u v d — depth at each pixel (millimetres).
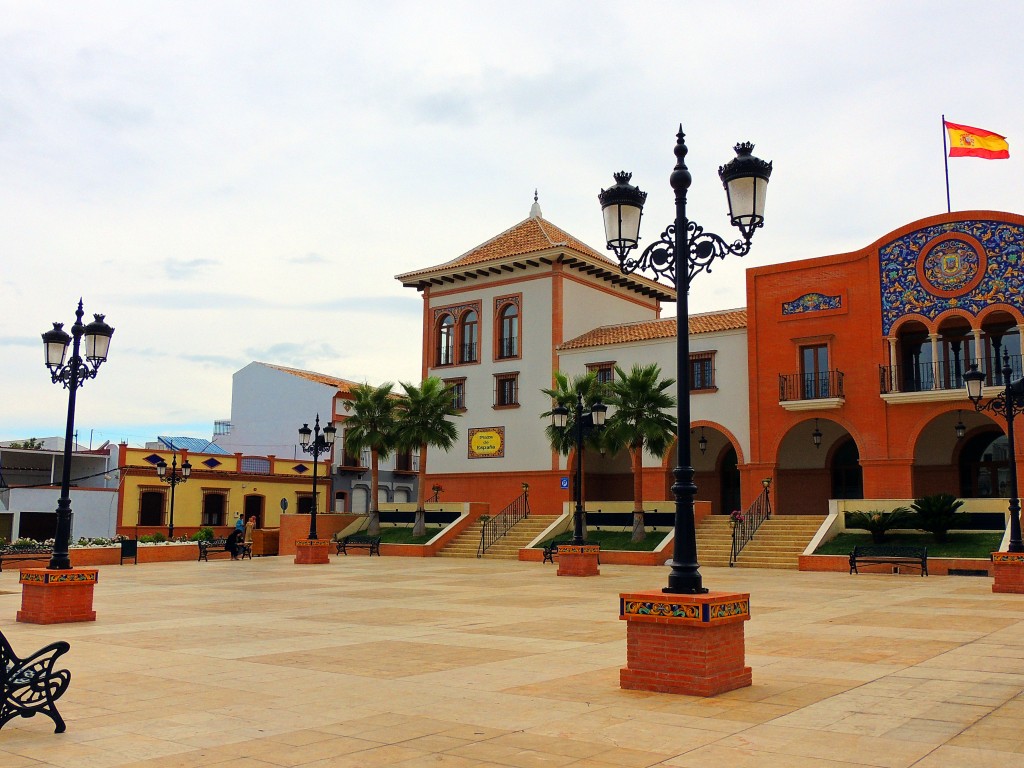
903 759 5844
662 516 32812
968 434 32156
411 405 36625
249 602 17109
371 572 25891
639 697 7898
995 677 8812
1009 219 29594
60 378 14664
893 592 18922
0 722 6492
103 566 28875
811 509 35250
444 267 42281
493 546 33844
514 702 7742
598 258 40500
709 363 35656
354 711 7438
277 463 46625
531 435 39750
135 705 7715
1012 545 19094
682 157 9250
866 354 31812
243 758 5996
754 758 5883
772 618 14078
